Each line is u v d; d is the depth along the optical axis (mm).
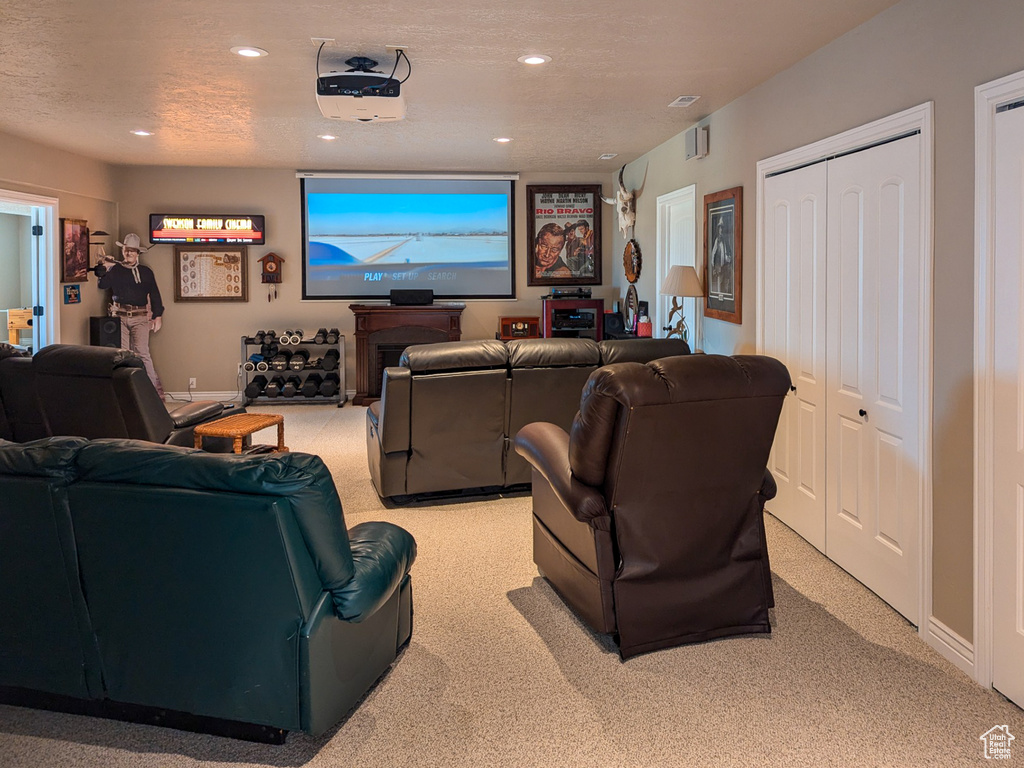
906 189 3068
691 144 5738
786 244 4266
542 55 4047
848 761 2182
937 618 2881
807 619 3131
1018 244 2410
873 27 3346
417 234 8891
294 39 3789
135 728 2350
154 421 4457
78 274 7488
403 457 4547
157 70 4348
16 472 2158
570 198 9031
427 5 3307
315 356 8836
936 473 2875
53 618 2262
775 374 2629
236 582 2072
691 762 2184
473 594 3416
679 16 3424
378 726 2373
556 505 3219
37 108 5375
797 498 4191
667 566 2820
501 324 8820
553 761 2193
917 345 2996
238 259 8680
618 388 2430
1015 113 2410
